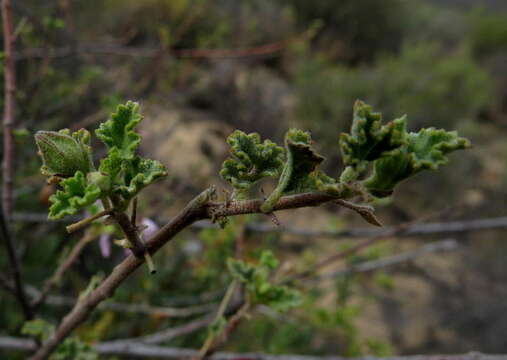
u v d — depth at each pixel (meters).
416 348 5.12
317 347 4.13
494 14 15.95
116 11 5.63
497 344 5.34
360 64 12.87
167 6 5.13
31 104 2.86
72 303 2.76
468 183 8.34
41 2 3.61
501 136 11.69
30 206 3.38
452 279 6.23
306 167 0.73
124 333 3.17
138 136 0.77
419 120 8.96
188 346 3.30
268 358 1.92
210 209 0.81
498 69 13.96
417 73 9.05
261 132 7.91
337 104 8.13
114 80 3.67
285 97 8.74
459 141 0.70
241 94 7.68
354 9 12.70
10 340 2.16
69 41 3.39
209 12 6.32
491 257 6.88
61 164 0.77
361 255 3.09
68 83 3.24
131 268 0.99
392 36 13.75
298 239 4.95
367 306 5.29
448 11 18.30
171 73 3.99
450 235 7.12
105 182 0.73
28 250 3.22
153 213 2.66
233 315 1.60
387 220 7.57
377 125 0.69
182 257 3.51
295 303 1.50
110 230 1.55
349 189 0.70
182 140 5.94
